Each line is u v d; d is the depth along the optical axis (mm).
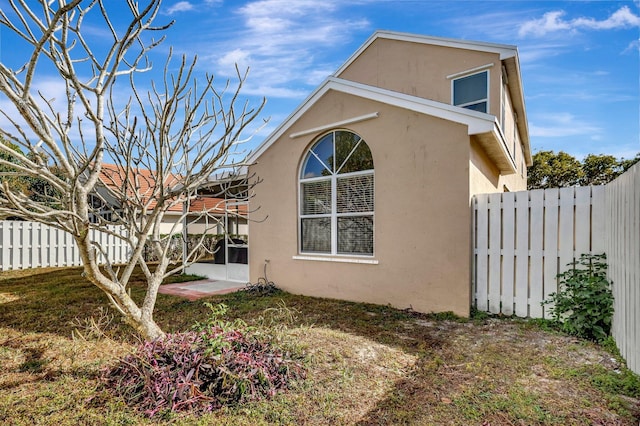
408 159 6828
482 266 6387
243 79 4348
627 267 4023
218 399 3168
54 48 2988
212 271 11219
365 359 4195
